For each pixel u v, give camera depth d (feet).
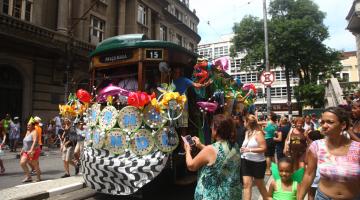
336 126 10.53
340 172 10.16
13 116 62.95
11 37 56.80
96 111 22.80
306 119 35.96
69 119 31.24
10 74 62.64
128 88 24.27
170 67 23.84
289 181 14.57
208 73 25.67
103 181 21.62
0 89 60.85
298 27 103.96
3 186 27.25
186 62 25.12
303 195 11.71
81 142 31.07
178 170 23.95
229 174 11.31
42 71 67.00
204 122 26.20
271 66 116.67
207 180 11.26
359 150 10.30
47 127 63.57
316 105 109.60
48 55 67.10
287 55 107.14
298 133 21.93
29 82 64.39
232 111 33.37
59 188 24.81
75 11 76.38
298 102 112.47
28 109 63.87
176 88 23.45
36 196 22.59
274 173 15.15
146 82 23.61
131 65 24.17
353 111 16.49
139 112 21.13
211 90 27.99
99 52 25.00
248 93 42.29
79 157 31.58
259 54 106.73
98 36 84.84
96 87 25.67
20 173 33.96
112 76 25.31
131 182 20.49
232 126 11.73
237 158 11.64
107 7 88.17
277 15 114.93
